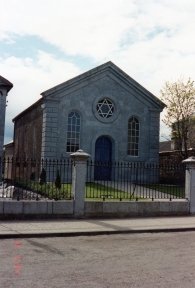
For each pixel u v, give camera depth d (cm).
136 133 2462
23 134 3020
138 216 1292
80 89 2317
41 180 1612
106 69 2386
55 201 1195
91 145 2312
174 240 941
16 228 1012
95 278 598
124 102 2423
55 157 2212
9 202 1153
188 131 2544
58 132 2242
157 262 705
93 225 1095
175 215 1339
